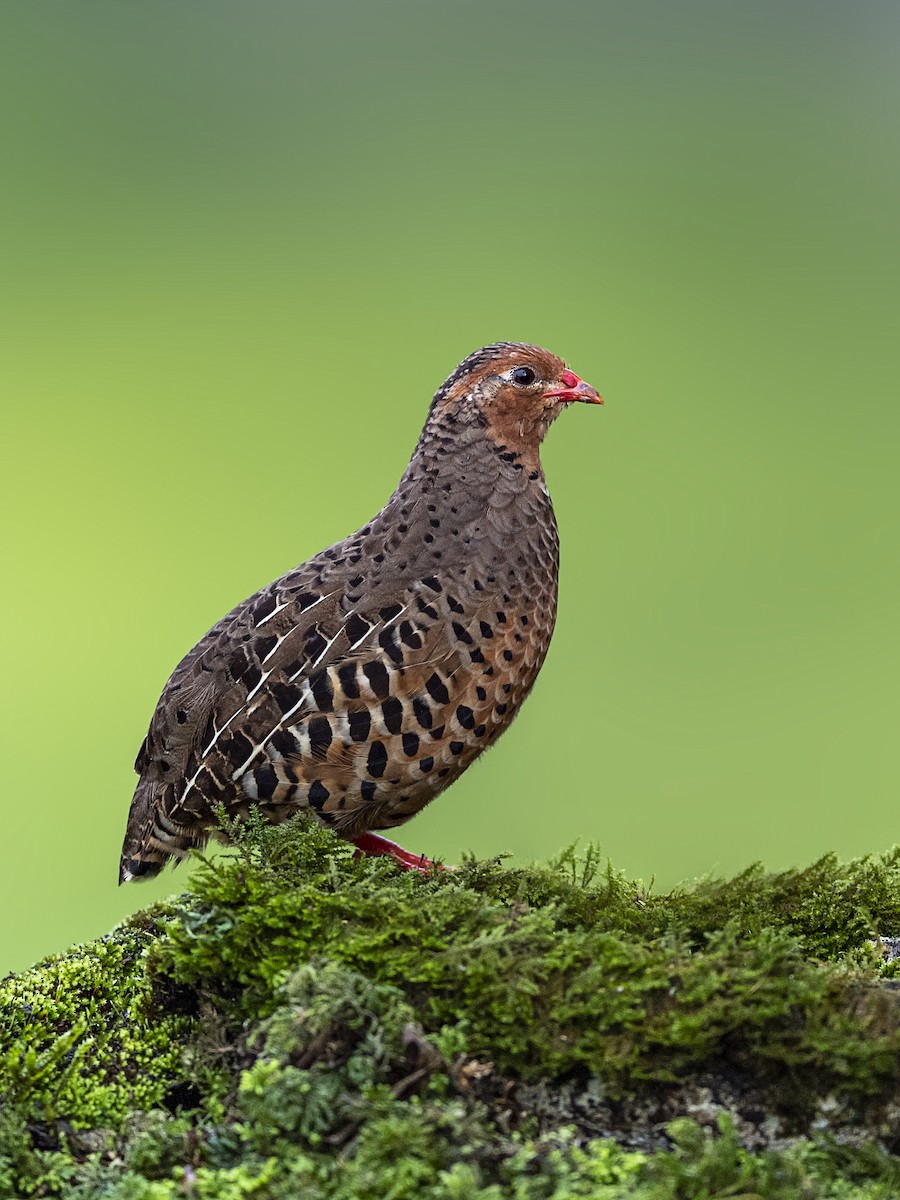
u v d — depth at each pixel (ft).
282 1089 22.00
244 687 33.96
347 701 33.09
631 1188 20.48
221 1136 22.62
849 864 31.22
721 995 23.44
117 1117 24.64
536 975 24.08
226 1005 26.23
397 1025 22.75
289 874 28.78
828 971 24.31
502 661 34.81
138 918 30.27
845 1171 21.66
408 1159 20.57
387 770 33.53
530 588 35.58
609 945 24.62
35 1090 24.70
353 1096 21.94
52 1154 23.36
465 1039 23.24
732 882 30.55
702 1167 20.56
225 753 33.63
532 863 31.63
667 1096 22.99
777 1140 22.50
